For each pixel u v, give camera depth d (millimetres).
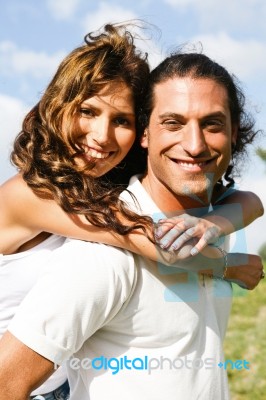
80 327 1825
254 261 2369
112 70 2385
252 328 6211
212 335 2055
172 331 1963
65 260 1878
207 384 1992
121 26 2527
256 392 5000
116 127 2420
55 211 2223
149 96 2117
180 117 1987
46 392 2377
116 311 1893
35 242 2400
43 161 2309
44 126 2418
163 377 1934
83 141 2412
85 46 2434
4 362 1812
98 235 1969
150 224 2008
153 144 2059
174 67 2057
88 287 1821
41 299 1832
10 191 2348
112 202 2088
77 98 2365
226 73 2113
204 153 2002
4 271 2373
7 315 2389
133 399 1921
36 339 1804
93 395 1959
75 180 2232
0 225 2363
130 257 1948
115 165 2463
